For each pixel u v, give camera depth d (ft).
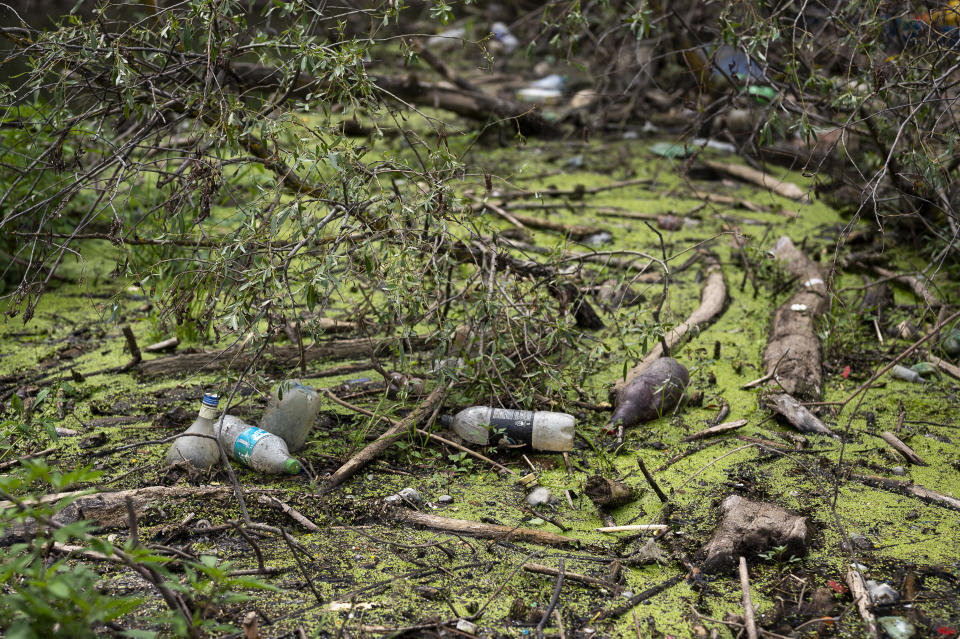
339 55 12.03
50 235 13.02
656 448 12.66
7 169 17.13
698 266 19.53
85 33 12.12
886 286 17.71
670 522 10.82
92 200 19.04
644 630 9.00
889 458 12.32
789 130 15.40
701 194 24.25
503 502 11.29
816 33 18.42
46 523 7.64
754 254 18.90
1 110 15.76
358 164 11.78
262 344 11.53
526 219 21.47
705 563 9.98
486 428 12.37
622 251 14.30
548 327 14.10
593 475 11.74
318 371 14.57
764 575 9.91
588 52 35.06
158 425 12.80
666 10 21.89
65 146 16.57
